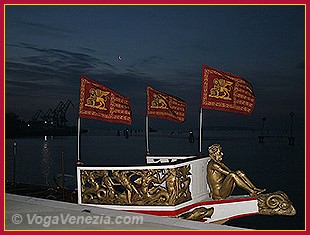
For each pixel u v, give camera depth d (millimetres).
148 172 10344
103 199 10586
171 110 14211
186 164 10711
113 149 55125
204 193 11492
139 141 78250
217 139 85625
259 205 11297
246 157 43750
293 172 32156
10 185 15789
